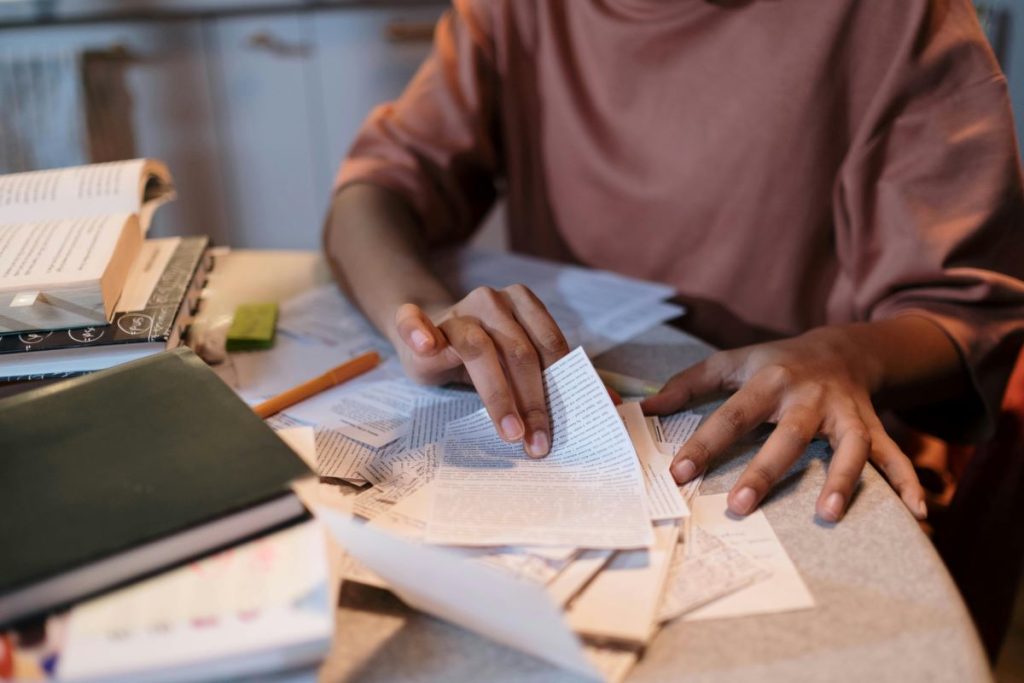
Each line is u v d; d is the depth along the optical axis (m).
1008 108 0.81
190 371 0.55
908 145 0.83
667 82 0.99
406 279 0.82
